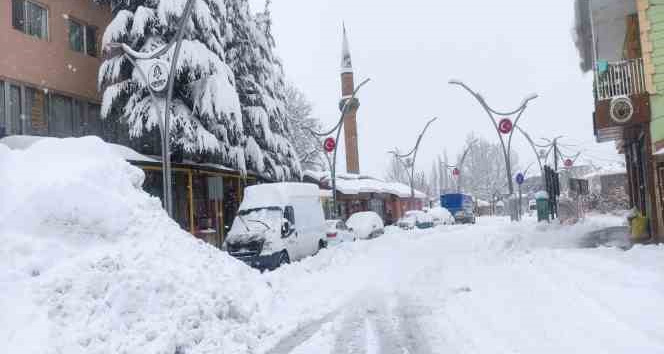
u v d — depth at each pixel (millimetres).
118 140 22453
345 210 45125
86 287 6523
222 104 20297
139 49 20312
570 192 34438
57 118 20391
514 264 14039
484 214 91062
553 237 20734
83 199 7750
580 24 20625
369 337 7457
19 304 5914
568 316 7473
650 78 15305
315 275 13875
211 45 21531
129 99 20016
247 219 17016
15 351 5398
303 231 18297
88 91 21922
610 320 6953
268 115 28531
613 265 10953
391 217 54906
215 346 6879
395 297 10508
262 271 16219
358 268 15359
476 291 10508
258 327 7918
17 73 18562
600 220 31266
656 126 15273
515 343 6441
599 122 15797
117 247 7617
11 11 18516
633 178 24141
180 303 7266
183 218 23469
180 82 21109
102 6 23109
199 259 8930
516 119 34156
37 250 6715
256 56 29109
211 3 22422
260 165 26094
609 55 23828
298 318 8781
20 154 8297
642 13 15461
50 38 20250
